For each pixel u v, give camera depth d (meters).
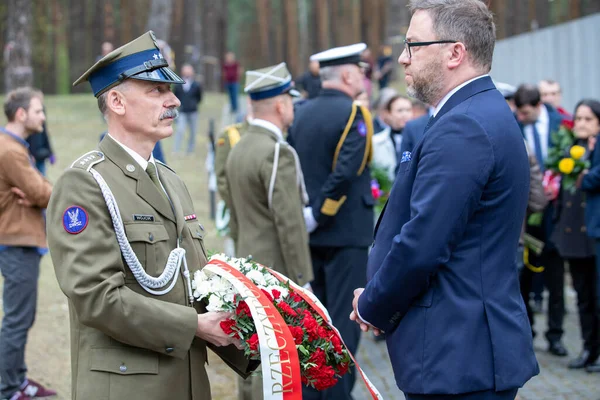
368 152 5.00
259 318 2.66
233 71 21.86
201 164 15.87
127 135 2.78
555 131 6.79
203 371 2.87
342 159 4.87
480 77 2.83
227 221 5.91
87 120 20.94
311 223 4.93
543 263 6.42
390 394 5.40
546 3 27.53
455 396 2.67
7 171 4.72
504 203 2.69
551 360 6.23
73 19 29.06
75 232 2.58
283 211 4.44
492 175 2.65
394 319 2.79
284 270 4.54
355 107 5.00
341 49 5.10
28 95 4.81
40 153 8.17
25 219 4.83
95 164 2.69
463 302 2.66
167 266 2.71
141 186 2.74
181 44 30.02
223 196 5.76
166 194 2.86
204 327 2.71
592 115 5.77
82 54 29.28
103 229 2.60
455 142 2.64
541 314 7.62
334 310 5.00
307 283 4.50
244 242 4.61
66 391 5.24
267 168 4.45
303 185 4.63
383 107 7.36
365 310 2.80
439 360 2.65
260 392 4.39
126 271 2.64
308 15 30.78
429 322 2.69
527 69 12.18
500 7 27.77
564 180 5.81
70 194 2.61
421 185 2.66
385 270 2.70
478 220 2.68
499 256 2.71
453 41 2.79
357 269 5.01
